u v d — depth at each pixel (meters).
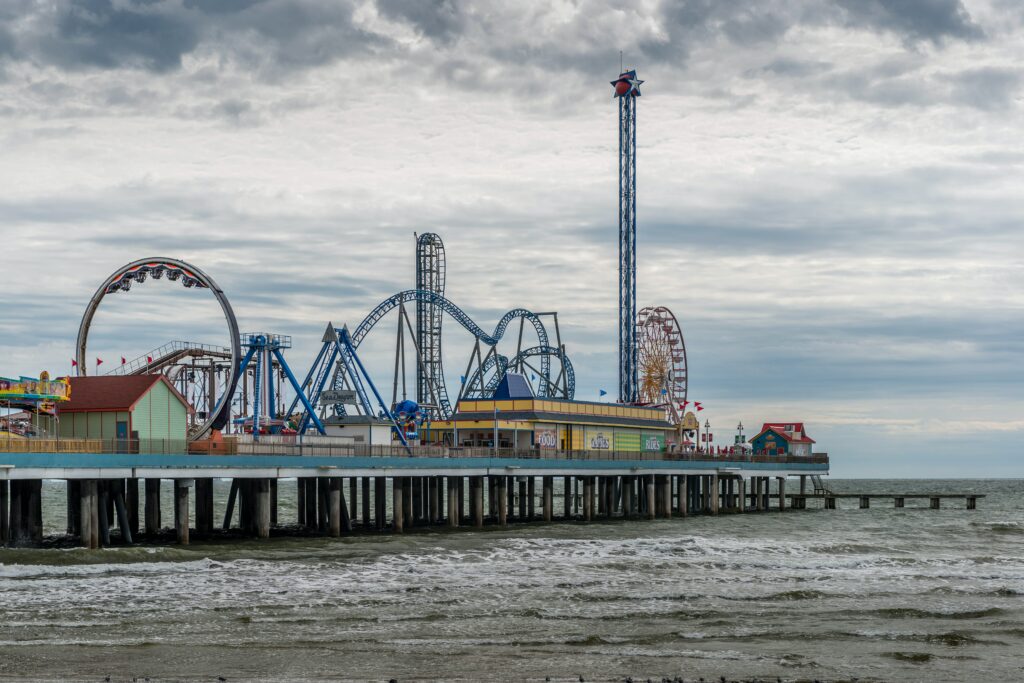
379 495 97.25
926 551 83.94
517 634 49.41
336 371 117.50
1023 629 52.31
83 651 44.12
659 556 75.69
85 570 62.34
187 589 58.00
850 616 55.25
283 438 92.69
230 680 40.06
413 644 46.75
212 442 80.00
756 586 64.12
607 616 53.97
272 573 63.88
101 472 71.56
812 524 117.81
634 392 164.25
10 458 66.81
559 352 146.50
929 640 49.56
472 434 120.88
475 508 102.19
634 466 120.25
